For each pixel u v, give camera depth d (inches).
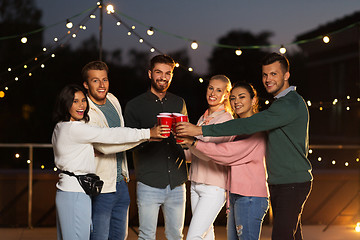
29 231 233.0
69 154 132.0
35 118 784.9
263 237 221.8
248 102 149.6
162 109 163.9
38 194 260.1
